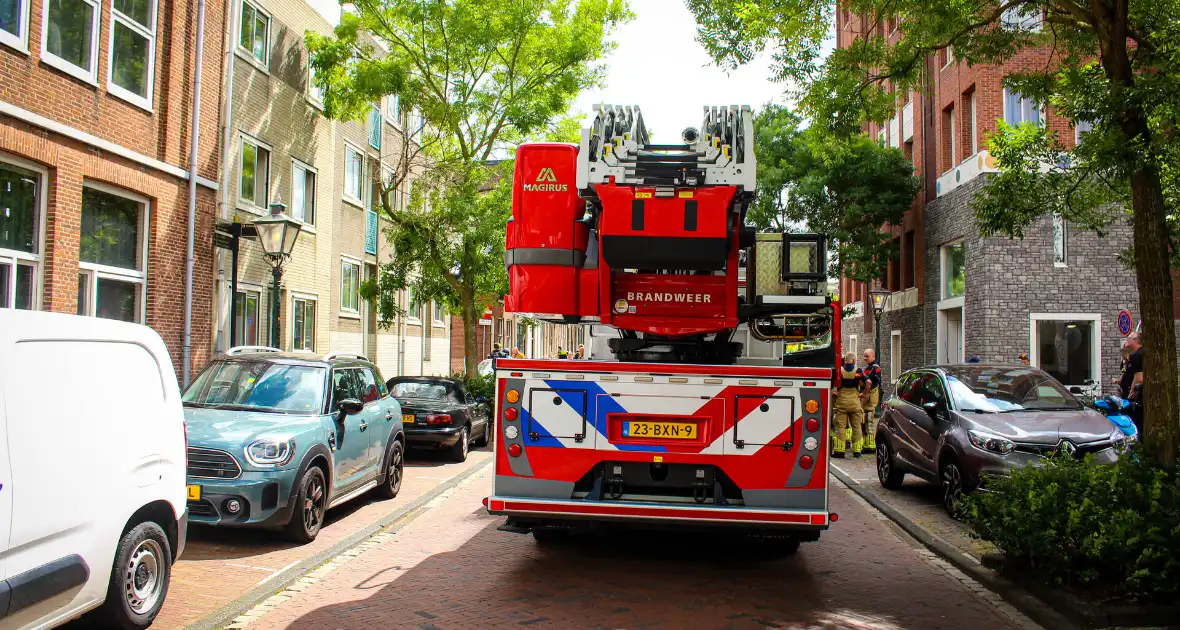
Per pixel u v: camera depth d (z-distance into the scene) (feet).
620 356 24.68
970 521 23.09
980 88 68.33
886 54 31.55
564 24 66.69
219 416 27.27
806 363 24.38
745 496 20.92
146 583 17.52
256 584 21.34
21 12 36.29
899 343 93.30
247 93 56.34
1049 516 20.12
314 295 67.31
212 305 51.49
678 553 25.55
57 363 14.99
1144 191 21.95
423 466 47.09
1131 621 17.66
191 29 49.03
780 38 30.48
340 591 20.81
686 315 22.76
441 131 68.44
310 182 67.46
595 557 24.81
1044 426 31.07
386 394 36.35
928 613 19.51
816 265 22.74
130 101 43.68
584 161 21.33
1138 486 19.77
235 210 54.70
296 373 30.14
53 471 14.49
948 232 76.43
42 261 37.99
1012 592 20.58
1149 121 23.85
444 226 64.18
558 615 18.80
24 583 13.48
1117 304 65.26
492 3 63.87
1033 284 65.62
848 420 54.39
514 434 21.50
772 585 21.83
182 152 48.37
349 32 62.75
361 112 65.98
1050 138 29.22
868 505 35.88
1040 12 32.04
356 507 33.30
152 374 18.10
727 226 20.98
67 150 38.88
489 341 121.60
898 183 84.17
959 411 32.99
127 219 44.86
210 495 24.52
